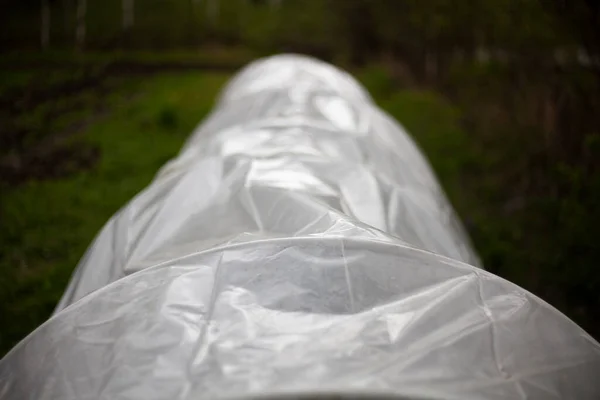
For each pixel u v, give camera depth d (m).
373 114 3.90
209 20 16.84
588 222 3.90
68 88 9.79
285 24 16.27
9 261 3.85
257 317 1.31
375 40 13.72
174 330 1.31
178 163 2.87
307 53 15.04
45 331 1.48
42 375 1.37
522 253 3.99
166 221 2.04
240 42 16.42
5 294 3.42
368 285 1.41
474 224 4.57
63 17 15.41
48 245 4.09
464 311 1.39
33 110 8.16
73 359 1.35
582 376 1.37
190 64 13.24
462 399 1.14
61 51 13.54
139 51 15.13
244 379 1.12
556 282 3.56
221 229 1.90
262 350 1.20
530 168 5.27
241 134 2.89
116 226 2.21
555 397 1.27
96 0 16.20
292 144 2.66
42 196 4.97
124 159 6.10
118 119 8.09
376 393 1.08
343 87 4.64
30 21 14.85
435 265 1.50
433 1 8.65
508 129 6.33
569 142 5.08
